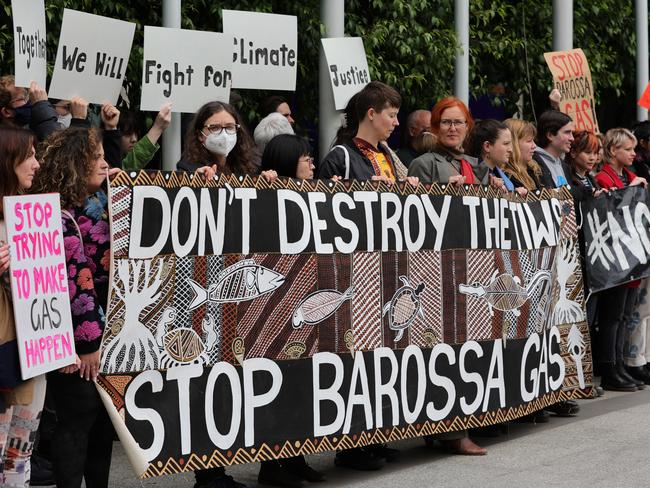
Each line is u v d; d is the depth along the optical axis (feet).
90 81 26.58
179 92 28.53
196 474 23.63
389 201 25.77
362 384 25.18
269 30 31.09
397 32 39.68
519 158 31.53
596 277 35.55
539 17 47.75
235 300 22.77
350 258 24.86
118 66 27.12
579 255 32.63
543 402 30.48
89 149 20.31
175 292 21.77
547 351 30.73
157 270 21.48
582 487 24.52
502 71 47.93
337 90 33.45
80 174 20.16
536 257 30.14
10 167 18.52
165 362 21.65
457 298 27.40
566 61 41.57
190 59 28.60
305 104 39.65
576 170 36.68
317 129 42.96
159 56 28.09
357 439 25.07
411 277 26.25
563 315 31.73
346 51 33.71
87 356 20.01
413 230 26.27
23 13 24.57
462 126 28.68
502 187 28.86
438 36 40.55
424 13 42.32
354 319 25.00
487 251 28.30
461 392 27.50
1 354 17.94
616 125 59.11
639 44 50.62
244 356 22.97
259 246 23.16
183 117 36.22
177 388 21.88
